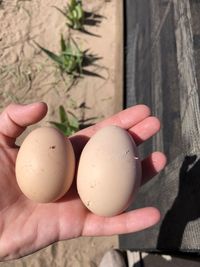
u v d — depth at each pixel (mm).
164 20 296
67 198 203
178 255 252
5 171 202
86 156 188
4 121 205
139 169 190
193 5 258
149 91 301
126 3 414
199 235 206
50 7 421
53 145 189
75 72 375
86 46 396
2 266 287
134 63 354
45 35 401
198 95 228
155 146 271
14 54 386
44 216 200
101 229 198
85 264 295
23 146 193
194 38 248
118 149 185
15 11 416
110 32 407
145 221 193
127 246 282
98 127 217
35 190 187
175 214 231
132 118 215
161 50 291
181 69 254
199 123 223
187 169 228
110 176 182
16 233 198
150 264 268
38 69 376
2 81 368
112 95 368
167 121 261
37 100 360
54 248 297
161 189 252
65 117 326
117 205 184
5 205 200
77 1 418
